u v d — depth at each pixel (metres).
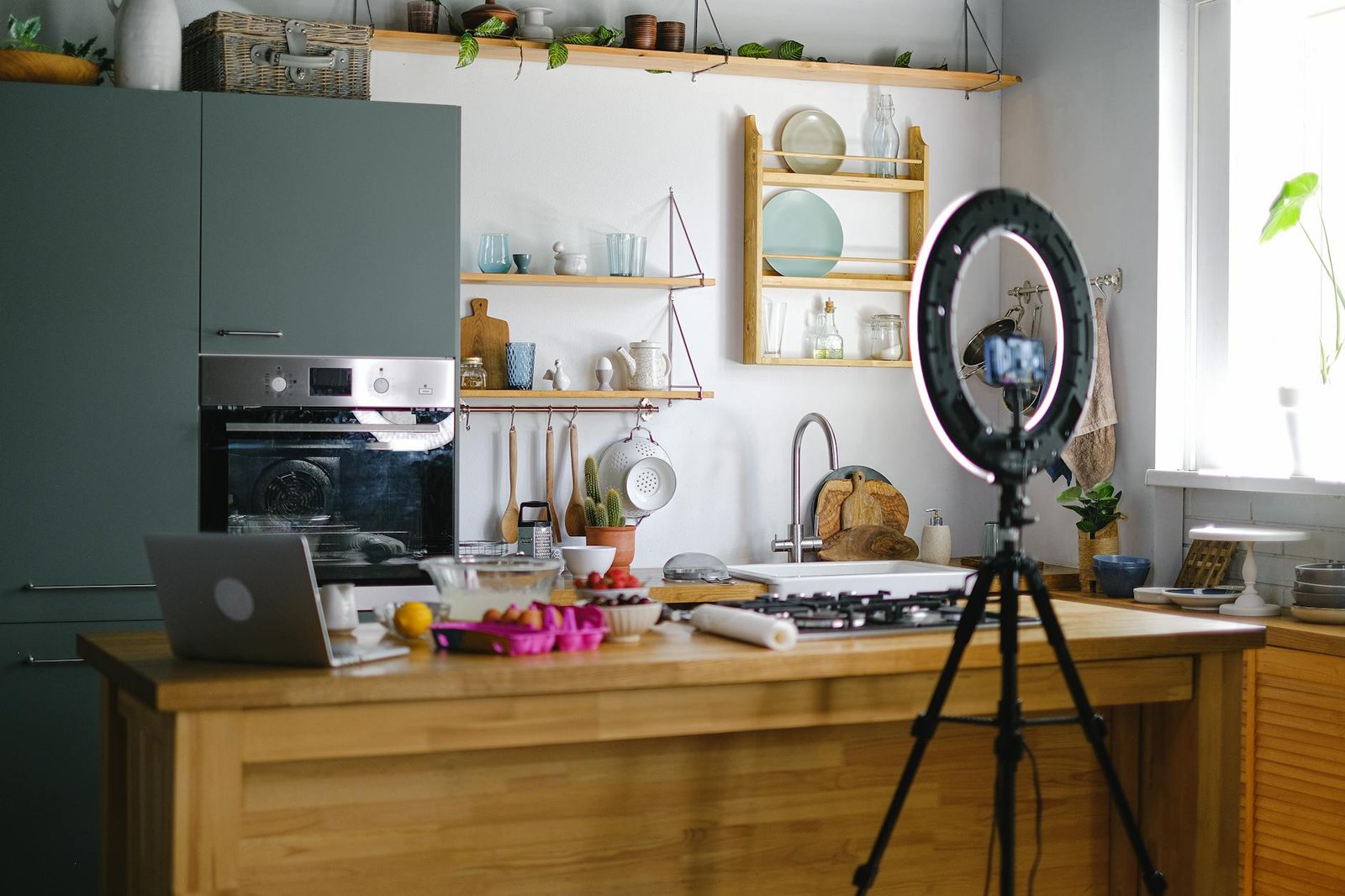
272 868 2.11
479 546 4.14
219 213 3.64
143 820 2.28
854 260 4.75
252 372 3.66
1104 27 4.45
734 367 4.67
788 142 4.70
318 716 2.01
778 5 4.76
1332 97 3.85
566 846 2.30
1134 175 4.31
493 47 4.29
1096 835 2.71
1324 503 3.68
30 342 3.52
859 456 4.84
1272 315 4.00
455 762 2.23
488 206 4.42
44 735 3.52
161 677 2.00
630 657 2.19
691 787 2.39
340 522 3.74
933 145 4.93
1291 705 3.33
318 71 3.77
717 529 4.65
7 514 3.51
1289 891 3.33
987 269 4.98
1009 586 2.21
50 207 3.53
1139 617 2.79
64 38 4.03
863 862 2.52
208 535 2.04
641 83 4.57
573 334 4.50
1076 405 2.33
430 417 3.80
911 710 2.38
